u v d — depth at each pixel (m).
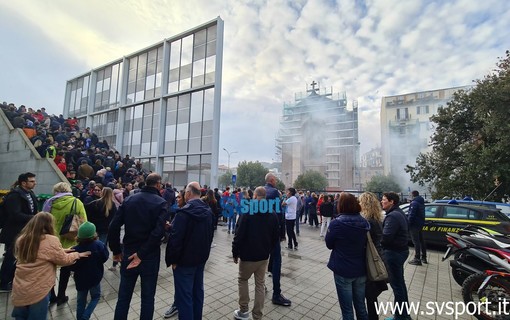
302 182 48.66
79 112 27.45
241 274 3.37
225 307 3.73
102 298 3.95
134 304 3.76
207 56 19.53
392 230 3.31
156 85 21.77
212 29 19.64
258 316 3.30
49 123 13.53
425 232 7.94
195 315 3.09
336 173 57.53
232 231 10.31
